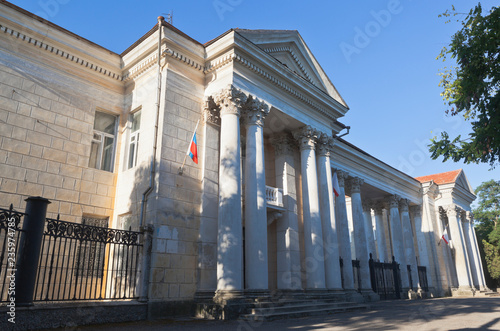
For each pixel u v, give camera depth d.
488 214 42.22
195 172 12.87
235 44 13.06
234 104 13.07
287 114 15.54
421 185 30.83
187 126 13.06
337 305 14.22
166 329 8.43
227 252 11.59
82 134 13.05
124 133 14.16
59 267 11.27
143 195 12.02
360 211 22.88
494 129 7.56
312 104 16.84
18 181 11.09
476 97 7.84
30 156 11.51
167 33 12.79
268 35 15.16
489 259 38.62
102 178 13.30
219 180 13.07
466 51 7.95
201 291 11.60
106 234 9.87
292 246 15.45
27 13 11.89
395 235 26.53
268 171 17.16
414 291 26.06
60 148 12.31
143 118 13.44
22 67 11.85
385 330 8.27
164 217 11.52
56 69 12.77
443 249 30.62
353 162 23.55
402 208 28.23
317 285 14.72
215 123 13.79
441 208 32.09
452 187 31.69
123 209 12.86
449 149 8.24
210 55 13.76
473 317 10.82
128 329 8.27
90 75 13.79
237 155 12.70
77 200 12.41
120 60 14.61
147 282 10.66
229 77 13.31
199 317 10.96
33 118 11.81
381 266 23.62
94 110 13.64
